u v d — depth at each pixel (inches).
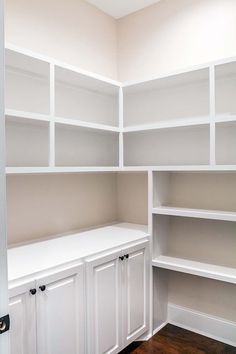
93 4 109.1
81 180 105.3
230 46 91.9
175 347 91.4
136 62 115.1
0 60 26.7
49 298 64.1
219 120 82.2
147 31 111.6
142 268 93.0
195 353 88.4
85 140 106.7
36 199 89.8
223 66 83.2
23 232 86.0
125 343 85.5
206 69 85.6
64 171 81.9
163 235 103.0
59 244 83.8
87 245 82.7
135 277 89.9
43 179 92.0
